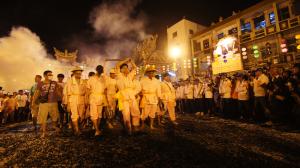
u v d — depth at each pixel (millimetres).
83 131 7523
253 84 9156
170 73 25844
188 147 5023
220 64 20656
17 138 7074
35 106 8219
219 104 11703
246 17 21281
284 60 16734
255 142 5391
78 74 7066
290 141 5418
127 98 6551
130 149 4941
